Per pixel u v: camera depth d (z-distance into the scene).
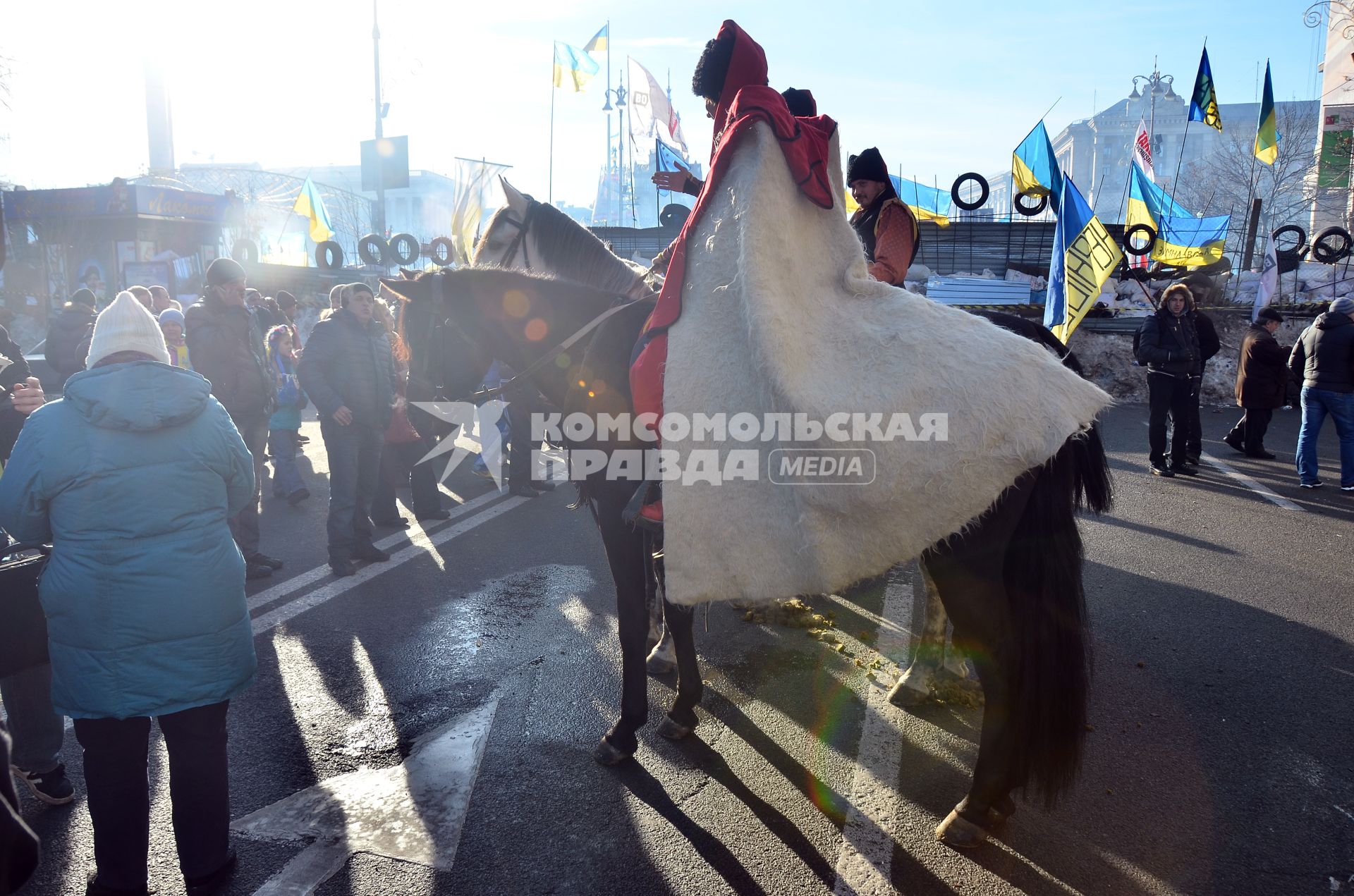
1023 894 2.71
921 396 2.68
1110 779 3.35
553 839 3.01
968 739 3.67
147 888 2.74
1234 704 3.94
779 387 2.72
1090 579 5.68
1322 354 8.02
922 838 3.00
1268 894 2.71
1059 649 2.72
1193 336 8.77
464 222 15.45
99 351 2.60
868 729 3.76
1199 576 5.72
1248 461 9.62
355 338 5.81
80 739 2.62
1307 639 4.67
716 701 4.02
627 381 3.34
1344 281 15.29
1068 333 8.30
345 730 3.78
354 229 33.84
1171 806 3.17
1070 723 2.71
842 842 2.98
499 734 3.74
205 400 2.69
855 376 2.76
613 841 2.99
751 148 3.02
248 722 3.86
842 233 3.08
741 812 3.16
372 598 5.46
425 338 3.81
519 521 7.36
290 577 5.89
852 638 4.73
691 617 3.63
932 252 14.37
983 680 2.88
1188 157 69.12
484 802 3.23
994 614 2.79
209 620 2.63
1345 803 3.18
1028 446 2.62
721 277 2.98
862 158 4.14
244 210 23.12
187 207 21.91
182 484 2.61
